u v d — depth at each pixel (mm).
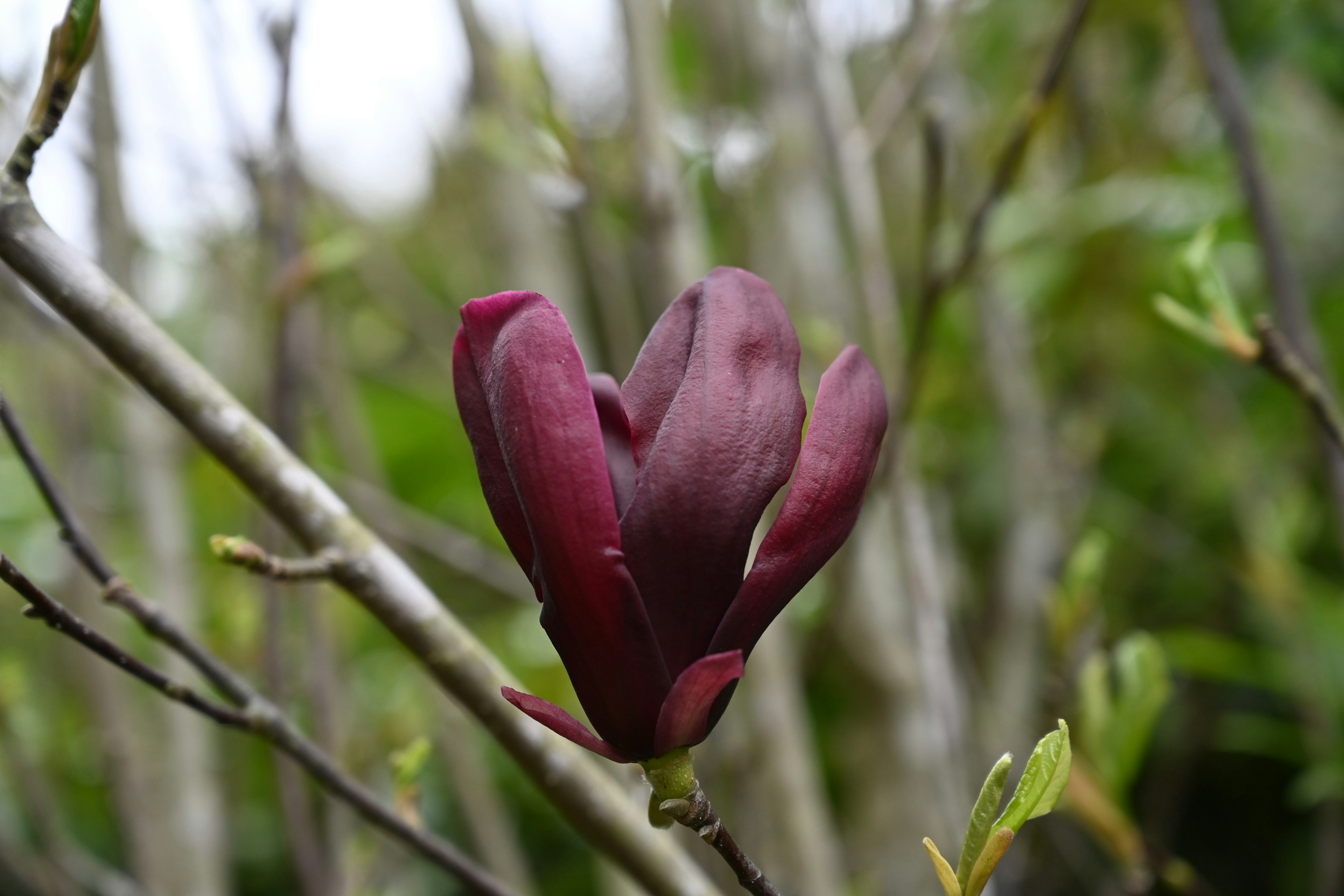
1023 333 1507
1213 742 1737
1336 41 1326
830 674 1617
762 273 1324
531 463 587
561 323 592
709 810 600
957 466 1795
